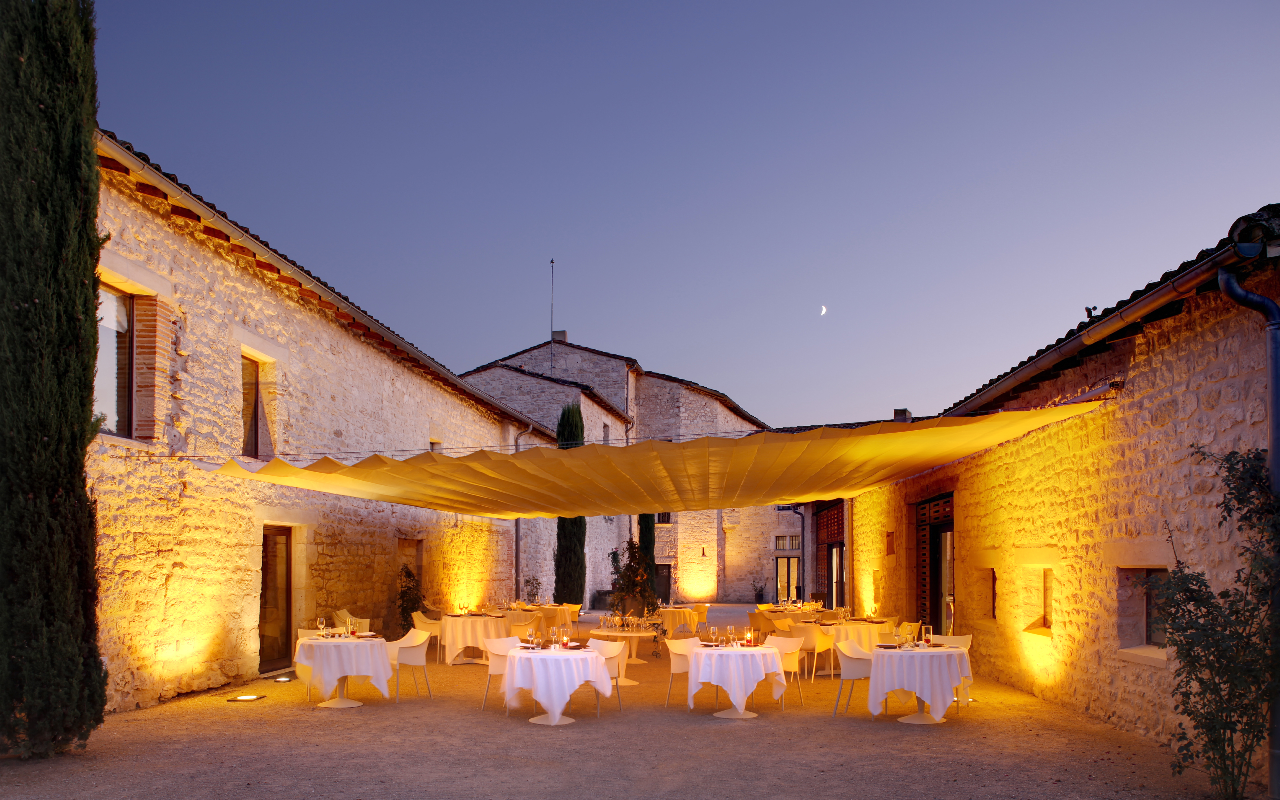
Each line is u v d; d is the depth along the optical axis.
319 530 9.97
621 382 26.03
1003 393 7.98
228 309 8.34
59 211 5.39
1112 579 6.42
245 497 8.48
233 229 7.51
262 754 5.58
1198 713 4.46
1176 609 4.49
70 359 5.38
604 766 5.35
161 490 7.25
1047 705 7.40
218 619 8.05
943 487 10.53
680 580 28.03
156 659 7.20
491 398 15.62
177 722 6.56
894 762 5.43
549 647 7.32
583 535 17.86
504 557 17.31
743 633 8.85
